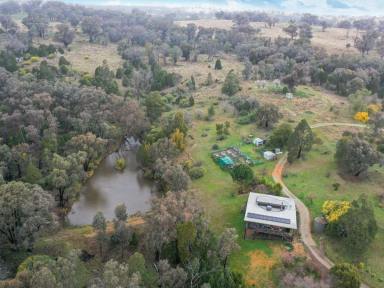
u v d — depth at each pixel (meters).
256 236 85.25
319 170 108.31
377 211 91.44
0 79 150.88
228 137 130.25
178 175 98.00
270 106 134.25
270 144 120.81
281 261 78.38
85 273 70.12
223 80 188.25
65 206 100.56
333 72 182.38
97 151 119.12
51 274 57.66
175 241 77.94
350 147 102.38
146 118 137.62
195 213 81.56
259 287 73.44
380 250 80.50
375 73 181.25
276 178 105.31
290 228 82.31
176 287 68.38
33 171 99.56
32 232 77.94
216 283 67.38
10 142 116.50
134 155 131.25
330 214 84.25
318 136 126.56
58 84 146.50
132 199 106.94
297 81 180.38
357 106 142.62
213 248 75.94
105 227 84.75
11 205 76.19
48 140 114.56
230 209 94.81
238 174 99.31
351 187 100.56
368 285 72.38
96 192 109.88
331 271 69.75
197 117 146.00
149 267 76.75
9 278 74.06
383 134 126.12
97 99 135.50
